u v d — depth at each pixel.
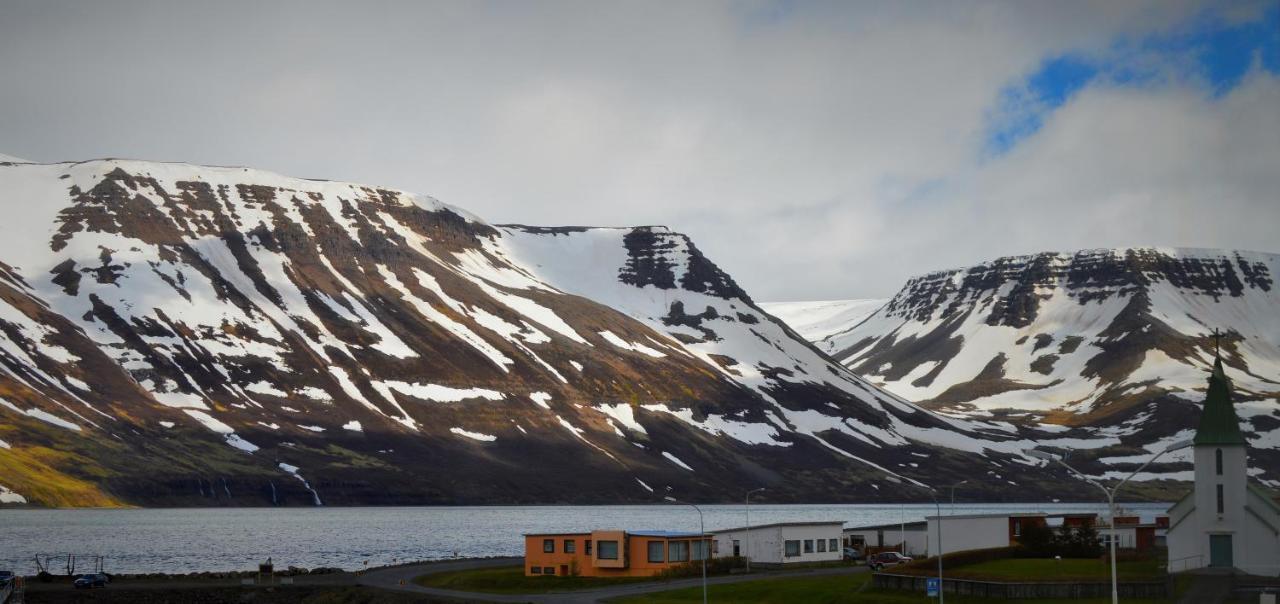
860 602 120.31
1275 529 125.19
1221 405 128.12
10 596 135.50
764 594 129.50
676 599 129.25
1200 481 128.12
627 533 161.50
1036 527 155.62
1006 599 115.12
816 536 174.25
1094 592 115.12
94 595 143.50
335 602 139.38
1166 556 147.50
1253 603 109.69
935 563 136.50
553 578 155.50
